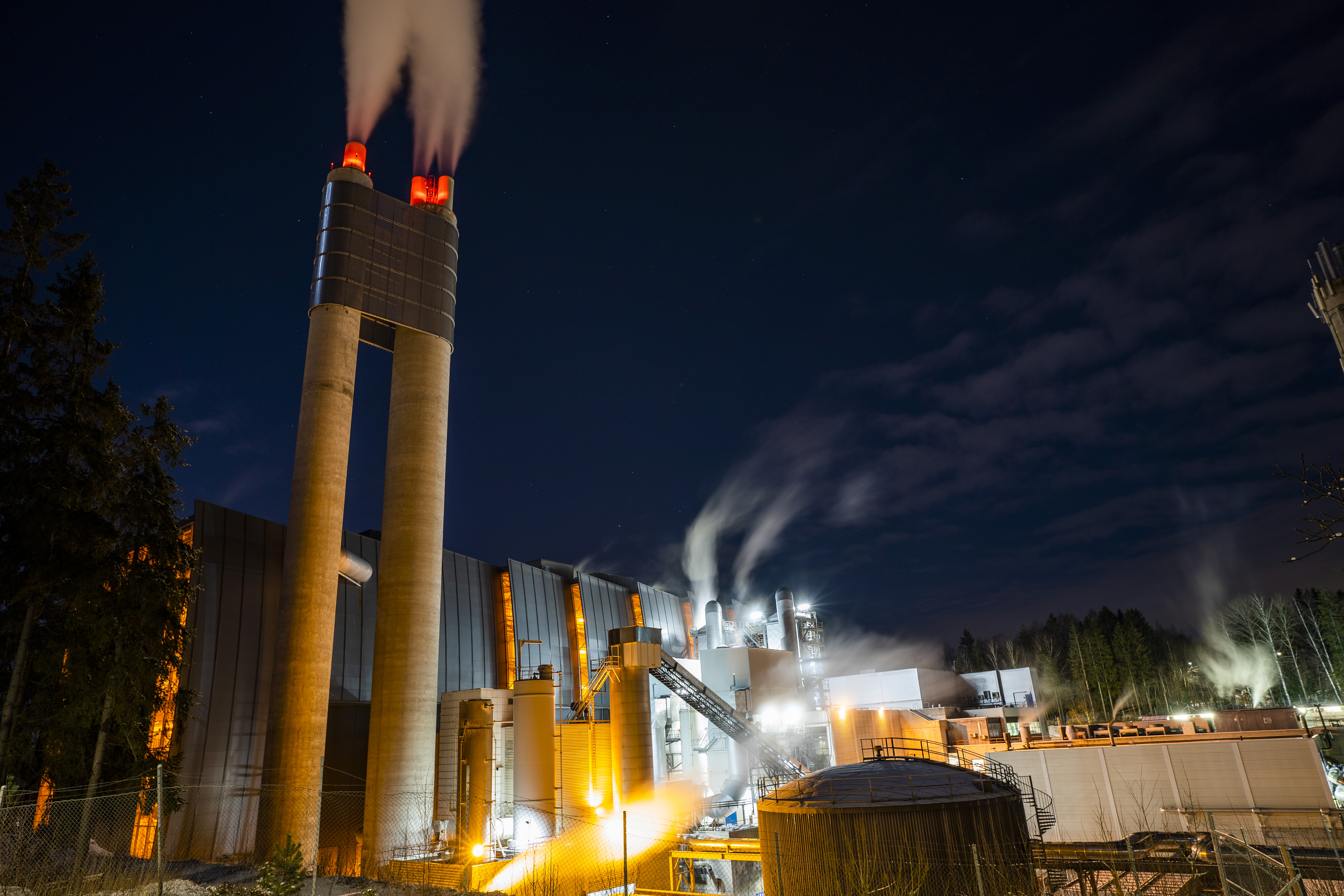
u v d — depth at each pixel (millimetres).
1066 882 33438
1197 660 127125
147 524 31203
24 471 27688
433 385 49031
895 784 31703
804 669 86562
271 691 38906
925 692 83688
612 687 52812
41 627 29000
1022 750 52031
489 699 49094
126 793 27797
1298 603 109875
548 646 70000
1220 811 45594
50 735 28375
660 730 65375
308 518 41062
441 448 48812
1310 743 45094
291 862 19812
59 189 31188
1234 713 54906
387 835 41188
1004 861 28875
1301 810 44000
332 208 47125
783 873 30062
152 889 20797
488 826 45312
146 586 30062
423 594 45594
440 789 48500
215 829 38531
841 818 29594
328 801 45219
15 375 28875
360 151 50062
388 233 48875
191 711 39719
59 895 19969
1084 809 49281
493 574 68188
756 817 58094
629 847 47312
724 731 59656
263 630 45156
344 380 44531
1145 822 46969
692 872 39125
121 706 28656
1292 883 25547
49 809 27609
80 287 30766
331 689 49625
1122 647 114938
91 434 29250
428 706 44438
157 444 32312
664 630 88125
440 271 51094
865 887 27281
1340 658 91562
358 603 53844
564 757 51406
